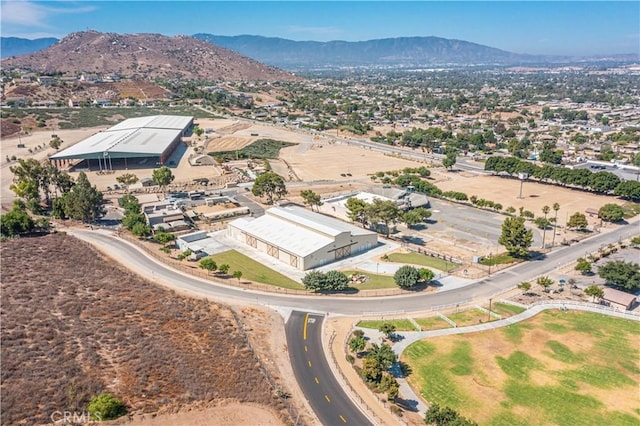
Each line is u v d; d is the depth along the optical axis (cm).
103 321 7900
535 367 7800
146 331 7775
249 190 19425
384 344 8250
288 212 14412
